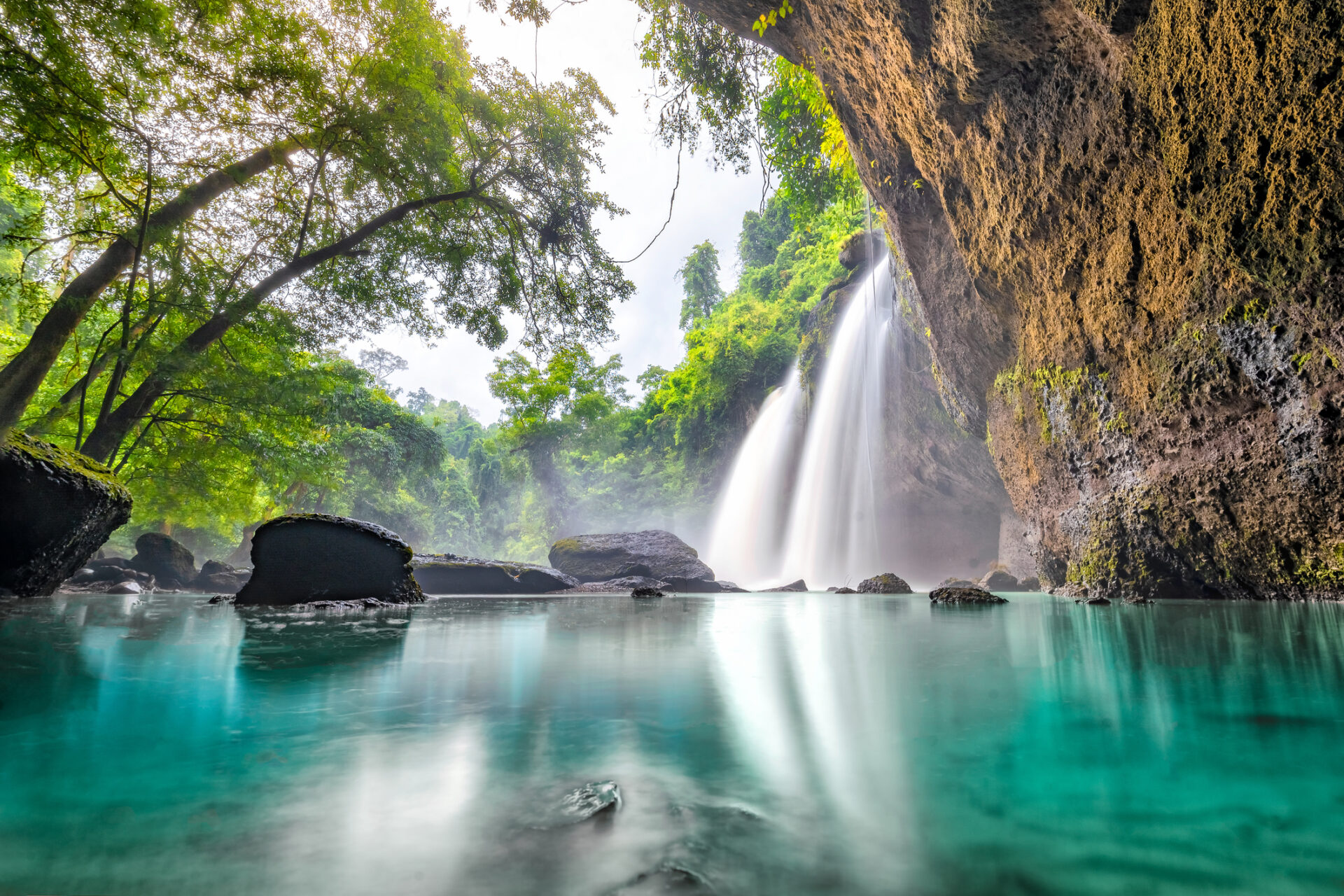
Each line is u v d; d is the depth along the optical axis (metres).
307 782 1.04
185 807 0.93
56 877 0.72
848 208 24.39
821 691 1.84
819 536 23.86
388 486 37.41
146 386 10.74
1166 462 6.27
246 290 11.48
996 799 0.98
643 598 8.66
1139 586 6.99
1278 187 4.36
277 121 10.86
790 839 0.83
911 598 8.34
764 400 32.97
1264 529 5.35
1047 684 1.94
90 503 7.16
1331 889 0.70
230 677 2.06
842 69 9.70
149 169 9.49
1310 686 1.88
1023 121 7.08
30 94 8.09
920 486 21.12
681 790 1.02
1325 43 3.87
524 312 16.53
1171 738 1.31
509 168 15.02
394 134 12.44
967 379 11.53
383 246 13.78
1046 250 7.42
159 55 8.88
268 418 13.47
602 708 1.61
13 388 8.09
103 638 3.18
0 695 1.75
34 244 10.53
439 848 0.81
